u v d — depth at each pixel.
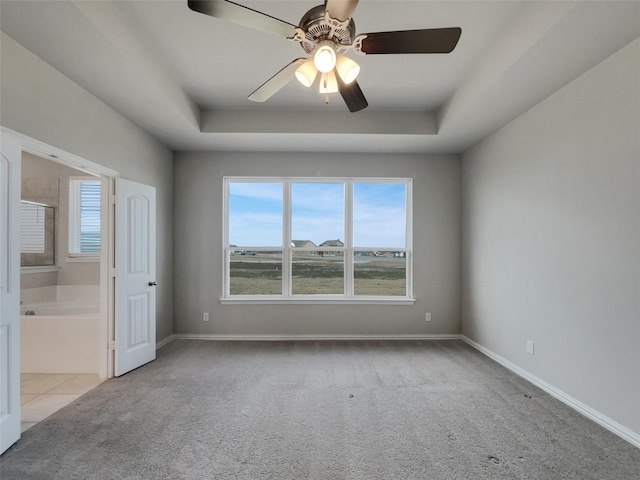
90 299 4.36
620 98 2.02
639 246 1.92
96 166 2.72
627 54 1.97
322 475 1.70
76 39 1.94
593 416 2.22
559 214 2.53
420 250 4.23
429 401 2.50
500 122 3.19
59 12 1.72
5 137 1.90
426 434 2.07
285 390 2.69
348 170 4.23
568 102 2.43
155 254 3.49
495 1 1.94
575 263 2.38
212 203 4.19
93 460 1.81
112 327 2.98
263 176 4.21
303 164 4.22
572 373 2.41
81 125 2.54
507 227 3.22
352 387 2.75
